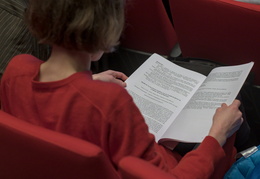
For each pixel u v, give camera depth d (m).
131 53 1.94
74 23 0.83
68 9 0.83
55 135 0.79
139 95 1.34
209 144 1.06
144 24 1.74
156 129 1.24
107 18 0.86
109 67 1.99
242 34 1.41
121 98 0.86
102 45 0.88
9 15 1.45
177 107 1.30
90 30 0.84
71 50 0.89
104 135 0.87
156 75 1.40
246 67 1.32
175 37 1.88
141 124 0.89
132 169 0.74
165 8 1.71
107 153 0.91
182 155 1.24
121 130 0.87
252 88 1.58
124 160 0.76
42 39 0.89
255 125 1.70
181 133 1.21
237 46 1.50
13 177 0.98
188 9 1.43
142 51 1.92
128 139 0.87
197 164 1.02
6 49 1.49
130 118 0.86
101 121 0.86
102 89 0.86
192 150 1.13
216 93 1.28
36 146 0.80
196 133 1.18
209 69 1.44
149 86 1.36
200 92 1.31
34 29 0.89
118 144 0.89
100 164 0.76
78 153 0.75
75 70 0.91
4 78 0.99
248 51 1.49
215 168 1.07
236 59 1.59
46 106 0.91
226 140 1.18
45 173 0.88
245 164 1.24
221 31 1.46
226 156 1.23
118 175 0.83
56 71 0.92
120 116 0.86
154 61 1.45
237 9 1.29
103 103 0.86
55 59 0.92
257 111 1.65
